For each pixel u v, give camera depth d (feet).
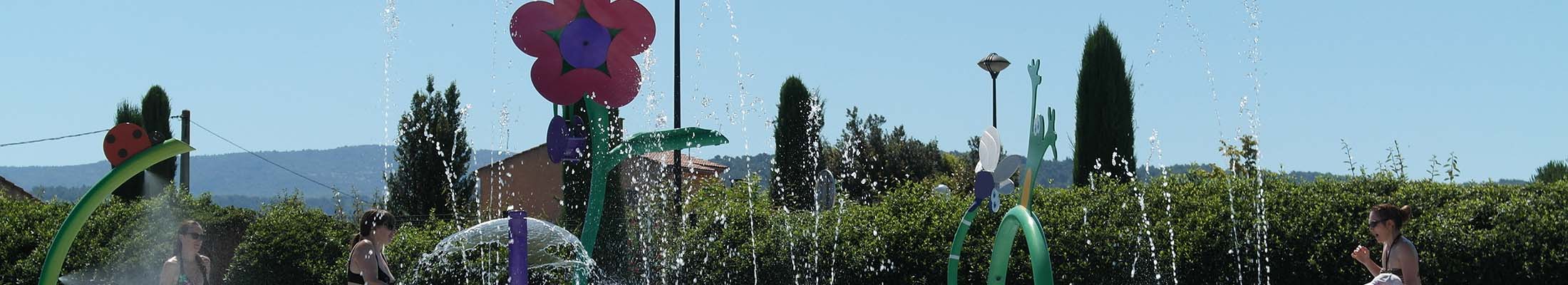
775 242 30.81
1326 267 27.17
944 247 29.40
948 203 31.12
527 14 22.27
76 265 32.24
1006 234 21.08
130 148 20.88
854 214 31.65
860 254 29.84
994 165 22.21
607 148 22.81
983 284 28.73
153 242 32.48
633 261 27.81
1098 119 54.03
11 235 33.50
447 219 57.57
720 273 30.89
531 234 21.43
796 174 61.41
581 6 22.50
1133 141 54.24
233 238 32.53
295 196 36.19
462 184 85.10
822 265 30.22
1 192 42.16
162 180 77.46
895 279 29.60
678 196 32.81
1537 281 25.79
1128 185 31.24
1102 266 28.30
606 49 22.58
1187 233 28.27
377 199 83.20
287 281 31.35
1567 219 26.14
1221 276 27.89
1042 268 18.08
